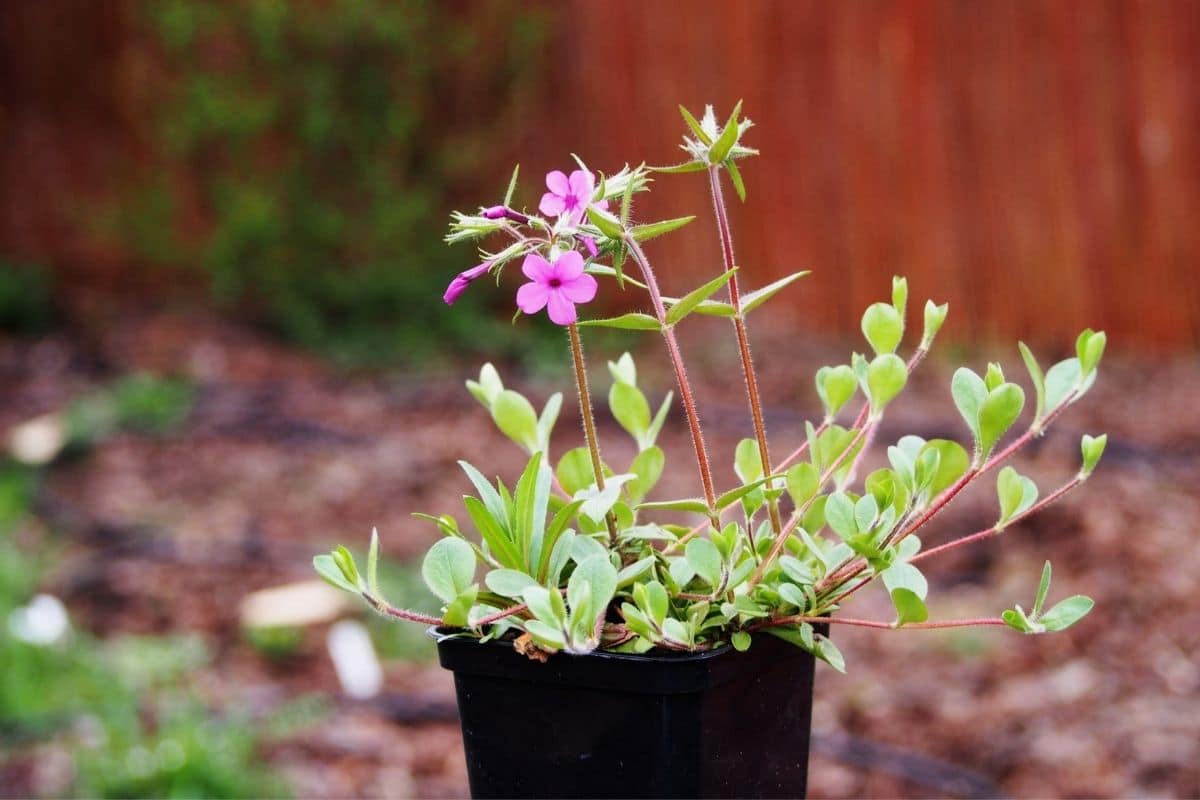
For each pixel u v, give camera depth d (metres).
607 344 8.34
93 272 9.44
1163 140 7.29
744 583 1.24
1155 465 5.65
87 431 6.43
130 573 4.93
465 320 8.66
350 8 8.62
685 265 8.56
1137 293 7.45
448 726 3.87
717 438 6.52
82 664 4.09
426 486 6.06
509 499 1.24
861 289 8.12
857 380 1.37
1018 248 7.68
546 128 8.95
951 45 7.70
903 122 7.89
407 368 8.05
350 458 6.38
